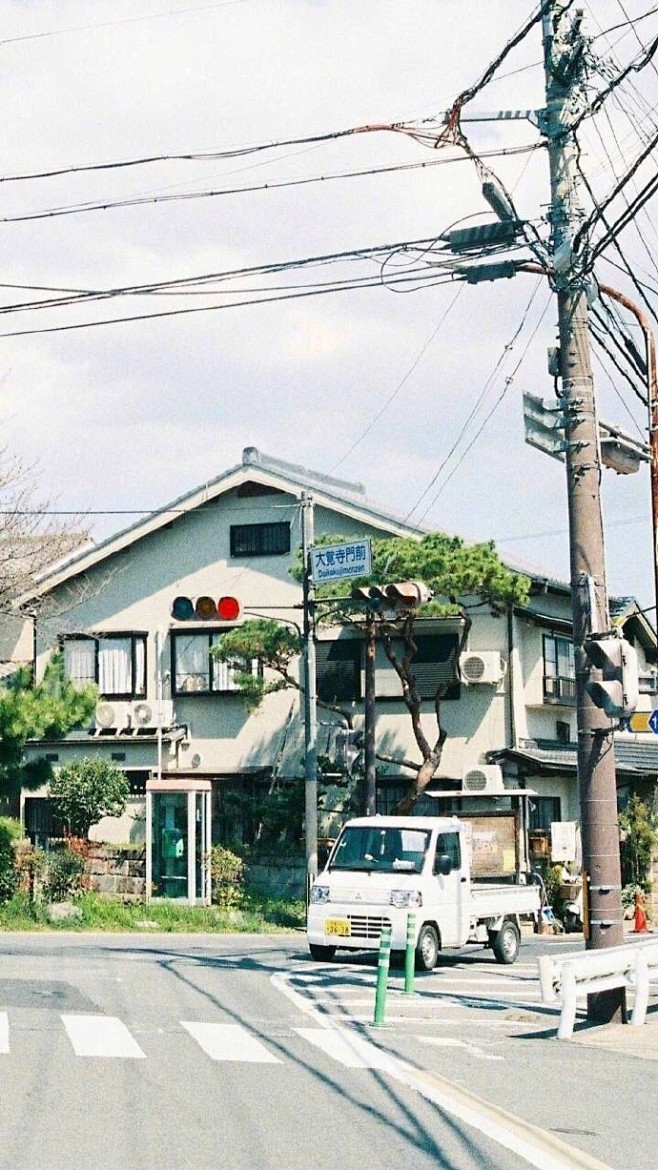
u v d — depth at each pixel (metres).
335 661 34.38
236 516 36.19
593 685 14.10
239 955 21.27
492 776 31.83
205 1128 8.51
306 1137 8.41
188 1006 14.47
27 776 25.45
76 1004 14.16
